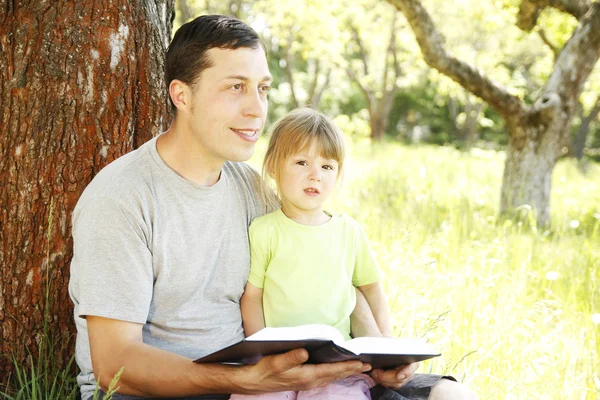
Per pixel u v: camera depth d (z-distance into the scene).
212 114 2.09
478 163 15.14
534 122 7.15
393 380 2.06
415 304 3.39
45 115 2.58
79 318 2.17
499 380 2.78
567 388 2.83
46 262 2.60
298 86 31.48
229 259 2.25
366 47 24.78
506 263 4.21
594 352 3.25
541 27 11.37
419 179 9.64
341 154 2.48
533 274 3.98
